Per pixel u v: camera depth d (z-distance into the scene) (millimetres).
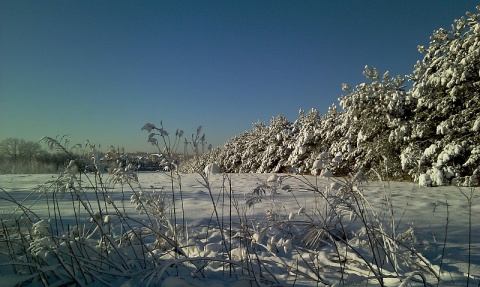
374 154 11391
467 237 3453
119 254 2938
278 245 3336
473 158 9297
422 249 3055
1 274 2691
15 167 19469
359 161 11789
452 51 10625
